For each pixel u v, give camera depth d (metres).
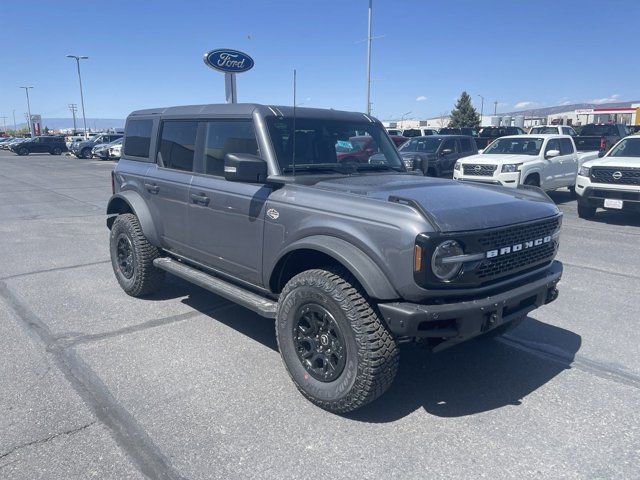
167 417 3.38
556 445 3.13
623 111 54.31
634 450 3.08
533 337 4.79
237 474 2.84
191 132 4.89
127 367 4.08
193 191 4.68
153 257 5.45
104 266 7.14
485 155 13.55
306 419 3.38
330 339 3.39
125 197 5.55
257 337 4.70
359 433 3.24
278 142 4.15
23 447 3.04
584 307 5.59
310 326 3.51
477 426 3.34
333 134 4.56
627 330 4.95
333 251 3.33
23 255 7.78
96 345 4.49
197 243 4.74
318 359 3.50
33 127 73.94
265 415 3.42
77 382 3.83
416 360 4.31
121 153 6.17
